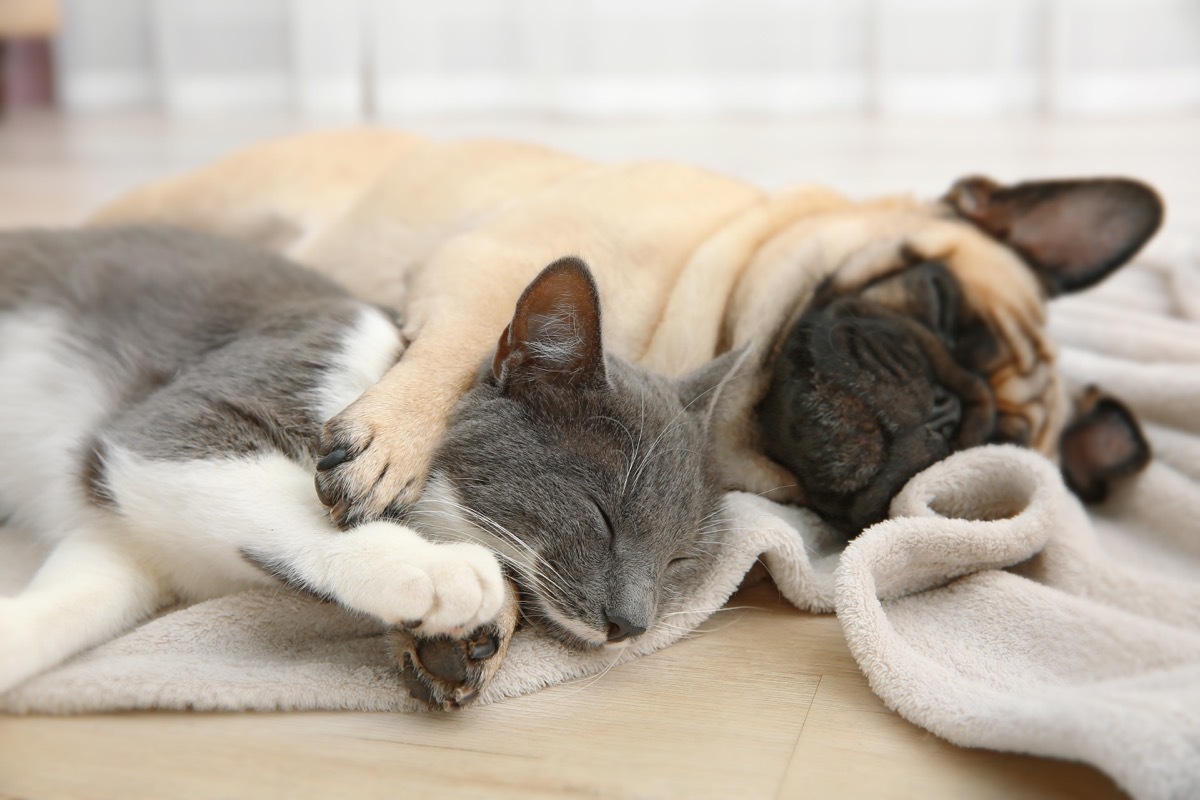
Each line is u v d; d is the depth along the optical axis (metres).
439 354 0.72
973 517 0.77
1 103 2.28
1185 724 0.56
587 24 1.94
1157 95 1.98
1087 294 1.08
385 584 0.62
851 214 0.85
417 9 1.94
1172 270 1.11
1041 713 0.59
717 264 0.82
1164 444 0.87
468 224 0.90
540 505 0.66
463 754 0.61
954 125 1.93
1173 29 1.95
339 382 0.70
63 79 2.15
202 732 0.61
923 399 0.76
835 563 0.75
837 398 0.75
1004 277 0.83
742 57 1.99
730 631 0.71
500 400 0.68
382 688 0.64
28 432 0.73
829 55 2.02
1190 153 1.65
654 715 0.64
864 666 0.65
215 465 0.67
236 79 2.05
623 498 0.67
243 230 1.04
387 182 0.96
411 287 0.79
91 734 0.61
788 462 0.77
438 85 1.99
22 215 1.37
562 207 0.83
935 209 0.88
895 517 0.74
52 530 0.72
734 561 0.71
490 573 0.62
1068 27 1.94
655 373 0.74
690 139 1.79
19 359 0.74
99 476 0.68
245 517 0.65
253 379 0.69
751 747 0.62
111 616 0.66
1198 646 0.64
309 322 0.73
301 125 1.94
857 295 0.79
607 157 1.62
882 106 2.00
